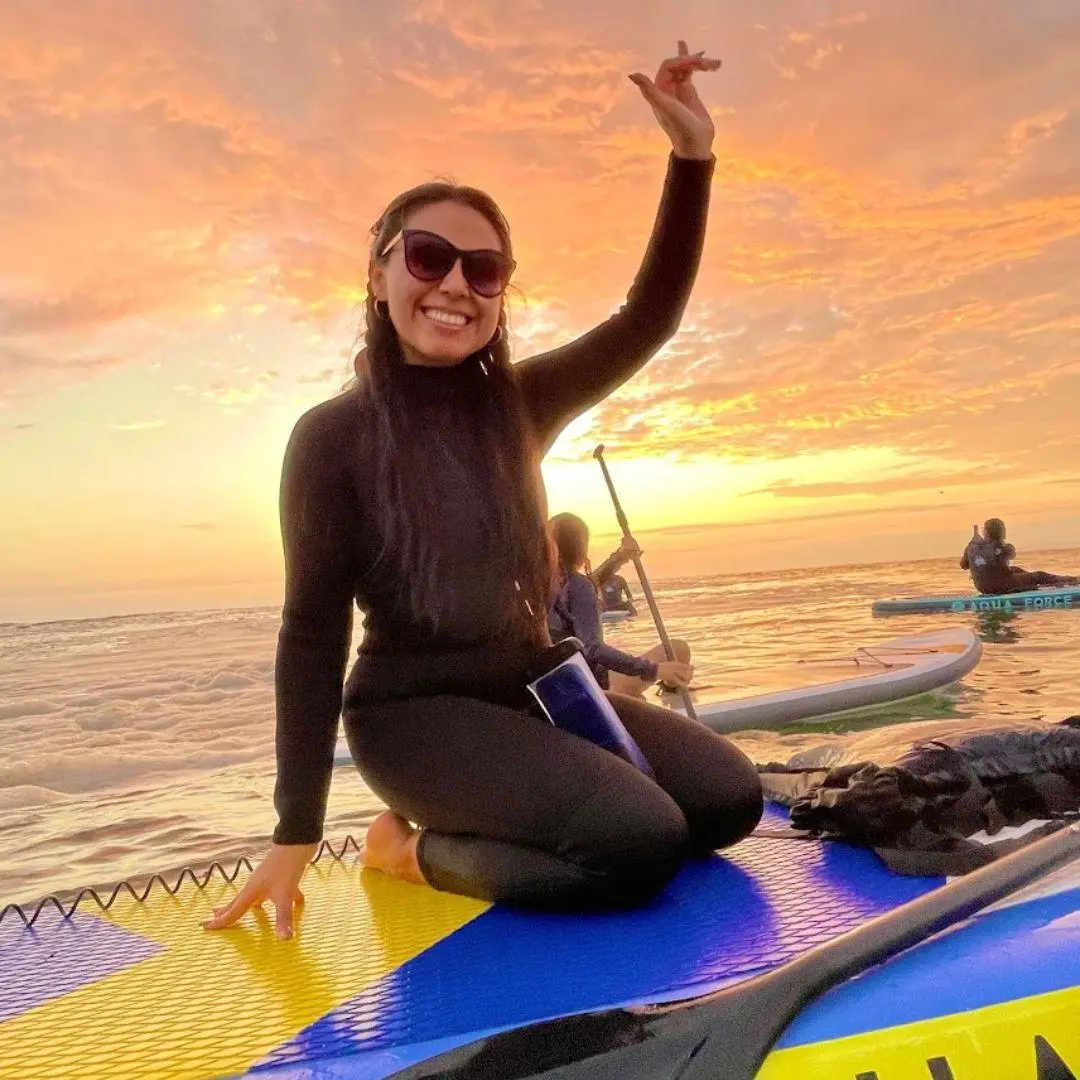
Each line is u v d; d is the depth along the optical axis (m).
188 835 4.30
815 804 2.36
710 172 2.34
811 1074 1.20
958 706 6.38
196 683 10.90
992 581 15.16
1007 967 1.32
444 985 1.65
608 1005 1.50
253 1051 1.46
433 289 2.08
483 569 2.11
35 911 2.31
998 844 2.09
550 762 1.96
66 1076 1.43
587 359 2.41
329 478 2.06
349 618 2.10
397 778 2.13
